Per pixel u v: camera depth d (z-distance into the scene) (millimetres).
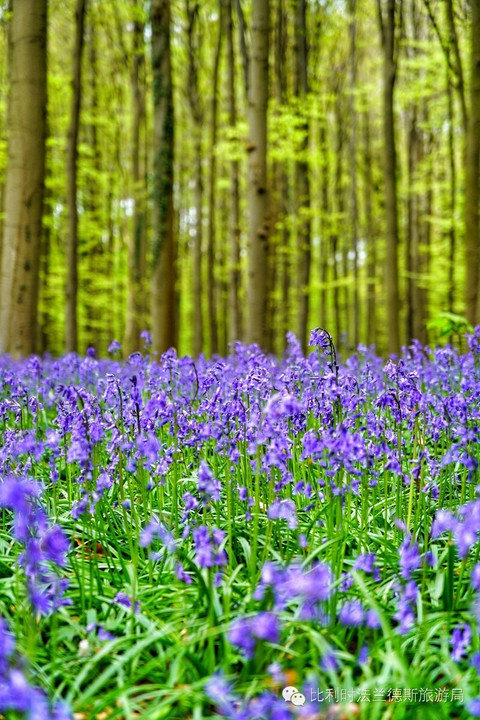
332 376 3607
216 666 2549
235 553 3615
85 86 20469
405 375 4176
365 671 2443
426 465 4195
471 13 9484
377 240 26578
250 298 10867
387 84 12055
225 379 5477
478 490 2965
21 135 8656
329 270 27375
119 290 25688
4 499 2291
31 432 3930
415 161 23312
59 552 2479
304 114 15656
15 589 2875
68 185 13086
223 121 21781
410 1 18859
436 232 26391
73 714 2289
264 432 3135
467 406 3979
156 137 11406
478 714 2098
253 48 10750
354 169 20766
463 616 2826
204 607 2883
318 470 4363
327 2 17797
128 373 6512
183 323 33562
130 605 2930
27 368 5902
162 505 3996
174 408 3736
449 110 16203
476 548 3365
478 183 9680
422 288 22469
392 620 2914
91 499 3562
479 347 5480
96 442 3777
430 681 2445
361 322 33656
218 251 27625
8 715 2105
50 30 19438
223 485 4188
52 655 2582
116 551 3566
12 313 8641
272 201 19625
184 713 2393
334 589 2746
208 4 18641
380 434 3918
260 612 2547
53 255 23453
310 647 2613
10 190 8703
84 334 27250
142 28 17828
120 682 2479
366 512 3732
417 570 3316
